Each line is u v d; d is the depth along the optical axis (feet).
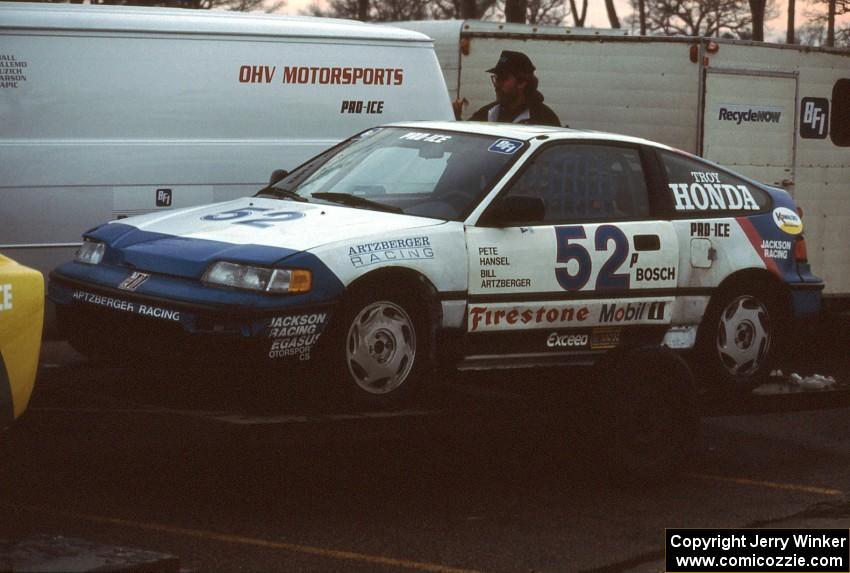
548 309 24.27
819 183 48.24
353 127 36.14
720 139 46.55
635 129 47.55
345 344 21.81
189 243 22.52
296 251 21.61
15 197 31.58
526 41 49.08
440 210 23.88
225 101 34.14
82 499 22.21
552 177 24.99
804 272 28.12
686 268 26.20
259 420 20.76
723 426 31.96
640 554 21.29
